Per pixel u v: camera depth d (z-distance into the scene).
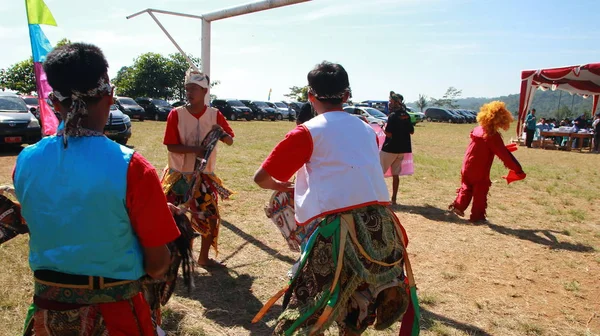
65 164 1.71
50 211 1.70
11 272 4.19
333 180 2.39
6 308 3.56
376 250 2.35
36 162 1.75
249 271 4.54
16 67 31.48
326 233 2.36
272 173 2.41
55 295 1.76
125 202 1.74
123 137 14.03
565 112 66.69
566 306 4.07
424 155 15.23
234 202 7.23
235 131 22.61
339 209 2.37
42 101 3.87
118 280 1.80
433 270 4.78
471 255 5.27
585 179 11.20
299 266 2.41
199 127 4.20
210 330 3.45
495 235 6.09
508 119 6.25
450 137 25.12
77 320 1.78
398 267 2.49
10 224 2.12
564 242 5.86
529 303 4.11
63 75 1.71
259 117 36.47
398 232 2.51
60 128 1.79
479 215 6.68
